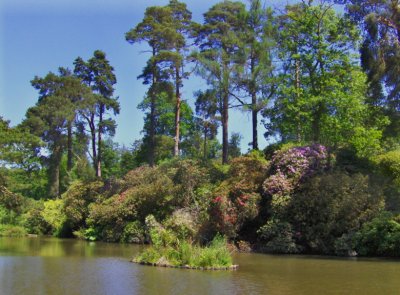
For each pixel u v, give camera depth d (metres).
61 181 48.06
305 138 26.88
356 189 18.69
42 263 15.48
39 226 36.75
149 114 51.38
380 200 18.31
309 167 20.80
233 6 34.50
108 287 10.66
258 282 11.30
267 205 21.11
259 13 30.38
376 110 27.86
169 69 34.94
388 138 28.17
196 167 26.25
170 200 25.36
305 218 19.31
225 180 23.64
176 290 10.24
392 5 24.92
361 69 26.20
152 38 36.22
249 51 29.58
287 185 20.30
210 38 32.97
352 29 25.73
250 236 21.28
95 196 34.03
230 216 20.69
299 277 12.11
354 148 24.06
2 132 31.08
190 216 21.61
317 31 25.98
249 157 23.45
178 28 37.12
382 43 25.22
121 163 58.12
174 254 14.98
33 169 47.09
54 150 46.41
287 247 18.97
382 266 14.38
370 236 17.28
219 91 30.34
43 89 47.41
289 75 27.42
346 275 12.45
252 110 29.88
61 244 25.38
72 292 10.07
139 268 14.04
